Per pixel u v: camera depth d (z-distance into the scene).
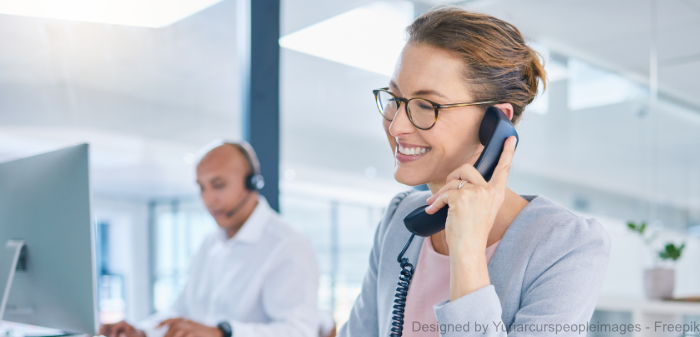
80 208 1.07
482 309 0.65
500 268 0.74
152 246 12.42
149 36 3.46
